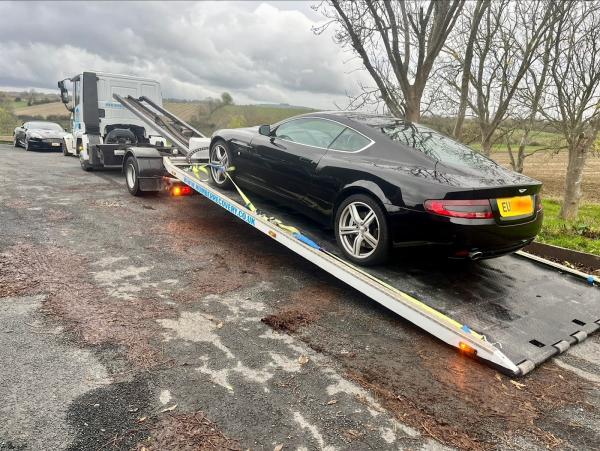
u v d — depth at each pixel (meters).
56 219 6.17
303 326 3.57
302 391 2.71
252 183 5.43
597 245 6.10
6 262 4.43
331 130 4.56
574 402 2.81
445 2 5.89
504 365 2.97
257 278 4.52
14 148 18.30
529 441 2.43
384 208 3.75
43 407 2.39
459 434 2.44
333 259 4.02
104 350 2.99
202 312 3.67
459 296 3.92
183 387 2.65
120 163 9.67
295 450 2.22
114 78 10.27
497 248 3.61
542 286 4.36
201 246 5.40
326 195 4.37
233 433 2.31
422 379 2.95
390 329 3.62
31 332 3.15
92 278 4.20
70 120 13.16
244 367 2.92
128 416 2.37
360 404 2.63
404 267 4.32
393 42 6.12
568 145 7.73
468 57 6.40
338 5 5.89
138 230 5.90
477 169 3.83
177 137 8.69
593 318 3.84
